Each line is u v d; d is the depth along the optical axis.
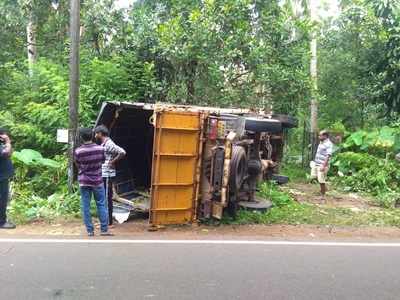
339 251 7.71
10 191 10.93
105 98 13.73
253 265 6.74
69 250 7.30
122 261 6.76
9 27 18.03
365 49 19.06
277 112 15.61
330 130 19.58
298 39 15.77
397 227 9.95
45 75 14.45
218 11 14.35
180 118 9.06
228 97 14.94
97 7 15.84
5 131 8.90
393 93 16.02
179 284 5.86
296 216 10.33
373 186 14.80
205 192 9.48
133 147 11.79
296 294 5.63
